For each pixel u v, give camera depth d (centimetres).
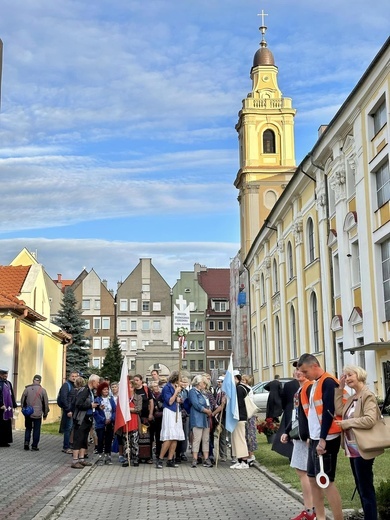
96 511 983
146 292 8844
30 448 1855
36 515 898
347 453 732
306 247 3378
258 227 5778
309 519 840
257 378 5109
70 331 5662
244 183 5900
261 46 6191
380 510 773
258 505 1017
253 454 1609
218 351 8762
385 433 707
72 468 1453
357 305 2536
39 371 3083
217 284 9238
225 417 1590
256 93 6047
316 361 788
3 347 2594
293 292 3716
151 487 1218
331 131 2673
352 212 2527
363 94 2308
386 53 2072
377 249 2289
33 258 3509
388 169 2189
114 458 1744
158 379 1716
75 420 1473
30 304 2881
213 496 1112
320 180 3014
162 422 1510
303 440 817
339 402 752
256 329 5131
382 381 2245
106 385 1623
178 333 2694
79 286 8812
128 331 8744
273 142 5988
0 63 509
